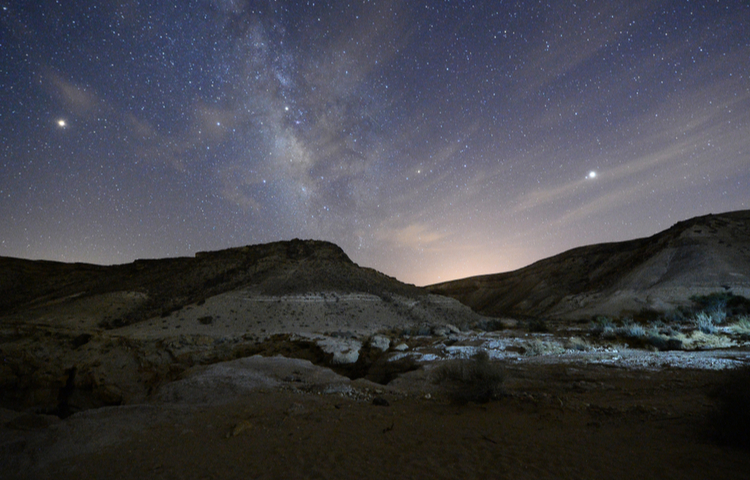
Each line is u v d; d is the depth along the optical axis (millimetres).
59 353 30906
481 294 103688
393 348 21703
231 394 9680
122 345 31375
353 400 9055
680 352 13750
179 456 5480
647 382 9008
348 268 66500
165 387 10570
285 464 5035
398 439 5875
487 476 4344
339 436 6109
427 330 30078
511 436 5699
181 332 37594
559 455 4816
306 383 11508
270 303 48250
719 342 15992
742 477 3865
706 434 5090
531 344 17656
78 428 6559
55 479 4824
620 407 6859
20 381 27766
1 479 4875
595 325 31000
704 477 3930
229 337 34406
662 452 4668
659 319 32656
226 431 6617
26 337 34719
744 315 26906
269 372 12977
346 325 43500
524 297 84188
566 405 7246
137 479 4742
